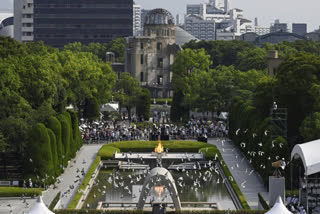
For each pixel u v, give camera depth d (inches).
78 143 5644.7
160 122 7623.0
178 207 3472.0
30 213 2837.1
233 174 4645.7
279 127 4626.0
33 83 5083.7
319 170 3459.6
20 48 6210.6
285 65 5064.0
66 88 7209.6
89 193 4141.2
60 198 3806.6
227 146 5944.9
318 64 4928.6
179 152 5615.2
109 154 5275.6
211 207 3769.7
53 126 4581.7
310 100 4808.1
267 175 4121.6
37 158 4178.2
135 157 5290.4
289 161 3956.7
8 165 4512.8
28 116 4633.4
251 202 3823.8
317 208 3555.6
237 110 6033.5
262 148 4458.7
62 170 4645.7
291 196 3727.9
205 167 5108.3
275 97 5009.8
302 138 4891.7
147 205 3801.7
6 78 4753.9
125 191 4205.2
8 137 4357.8
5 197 3897.6
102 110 7509.8
